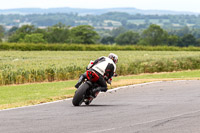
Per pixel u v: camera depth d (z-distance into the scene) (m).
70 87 67.38
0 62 109.81
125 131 26.34
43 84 75.62
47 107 40.19
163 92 54.81
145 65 116.81
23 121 30.67
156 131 26.36
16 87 69.81
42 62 110.44
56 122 30.08
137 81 74.00
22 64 101.81
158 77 94.56
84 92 40.66
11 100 48.28
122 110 36.94
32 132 26.11
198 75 101.62
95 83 41.88
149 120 30.70
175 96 49.31
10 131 26.48
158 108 37.91
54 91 59.06
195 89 58.09
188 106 38.88
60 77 92.88
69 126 28.25
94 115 33.81
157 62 120.75
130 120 30.83
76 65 98.25
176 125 28.47
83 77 41.84
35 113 35.50
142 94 52.78
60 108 39.19
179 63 125.88
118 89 59.88
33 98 49.66
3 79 83.00
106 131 26.34
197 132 26.05
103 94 53.69
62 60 123.38
